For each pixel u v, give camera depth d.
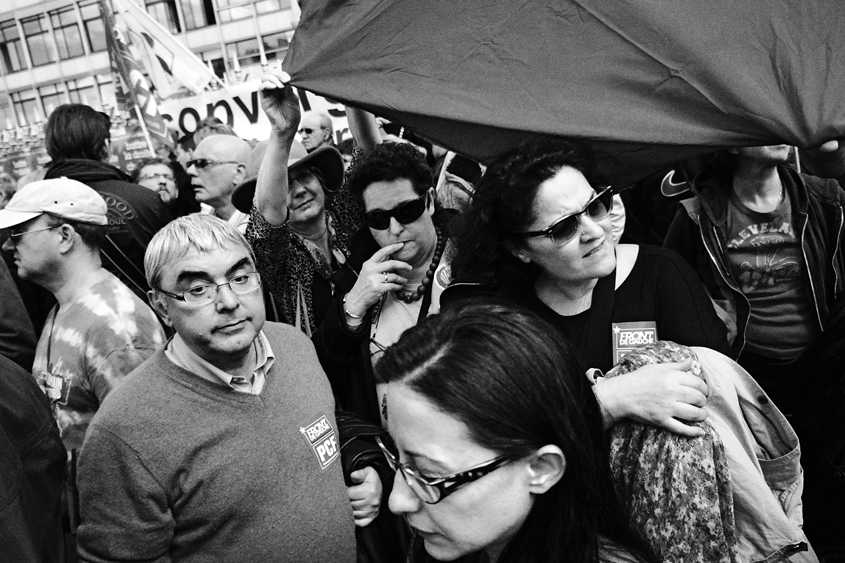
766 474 1.59
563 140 1.85
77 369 2.44
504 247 1.90
